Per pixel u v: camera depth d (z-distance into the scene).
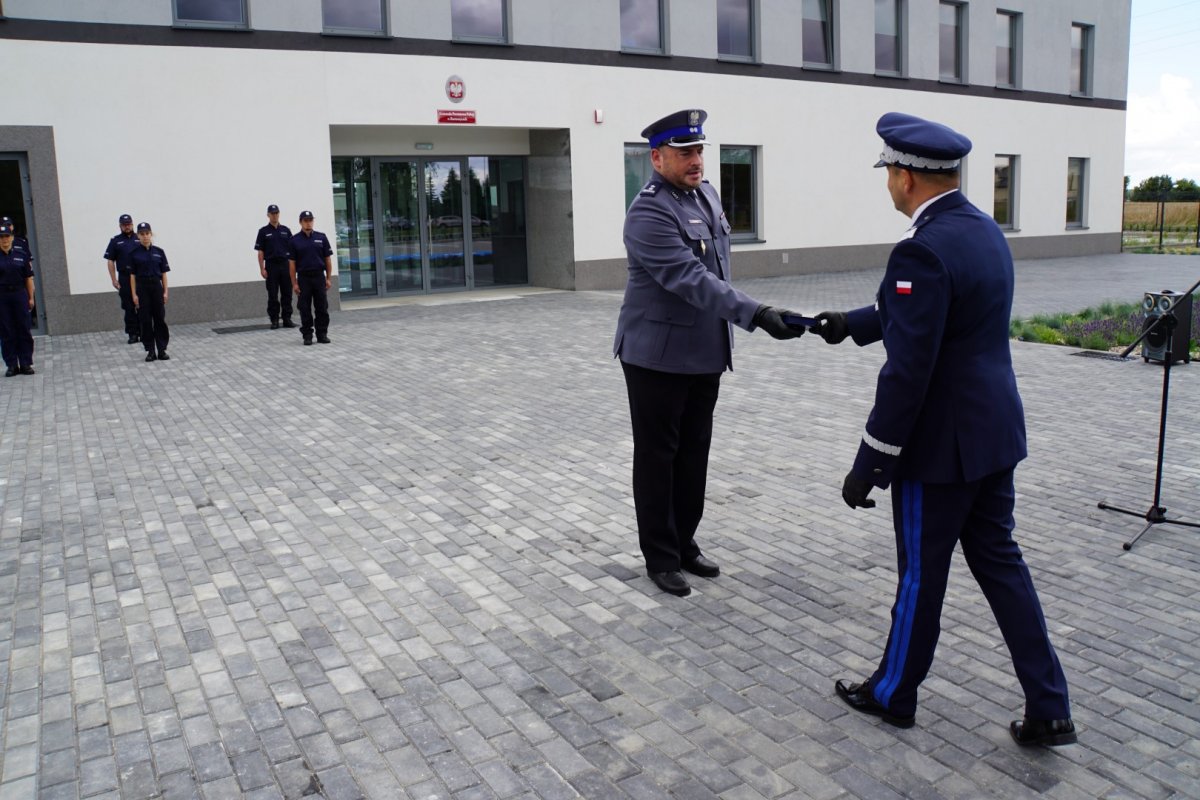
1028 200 28.03
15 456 7.44
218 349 12.92
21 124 14.27
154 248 11.95
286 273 14.88
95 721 3.51
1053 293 17.84
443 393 9.55
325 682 3.76
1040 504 5.64
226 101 15.70
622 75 19.81
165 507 6.06
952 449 3.00
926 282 2.90
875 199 24.42
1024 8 27.00
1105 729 3.28
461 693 3.64
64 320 14.77
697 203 4.35
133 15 14.85
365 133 18.33
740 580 4.67
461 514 5.79
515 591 4.61
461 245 19.92
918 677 3.24
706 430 4.59
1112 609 4.22
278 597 4.60
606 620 4.25
